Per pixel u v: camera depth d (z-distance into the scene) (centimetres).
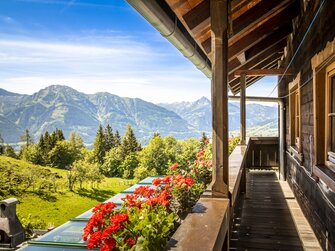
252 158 827
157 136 6500
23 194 4162
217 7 230
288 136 647
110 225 193
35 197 4178
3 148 7694
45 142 7206
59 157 7025
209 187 254
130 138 7225
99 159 7419
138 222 190
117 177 6825
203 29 291
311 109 361
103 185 5656
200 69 415
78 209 4166
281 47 612
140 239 168
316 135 328
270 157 822
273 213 458
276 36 514
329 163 307
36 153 7031
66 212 3975
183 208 243
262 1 350
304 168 421
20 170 4769
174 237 155
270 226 403
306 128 402
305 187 429
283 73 568
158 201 230
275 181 698
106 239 180
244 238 365
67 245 309
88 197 4747
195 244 145
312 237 362
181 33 273
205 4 262
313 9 337
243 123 616
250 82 878
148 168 6094
